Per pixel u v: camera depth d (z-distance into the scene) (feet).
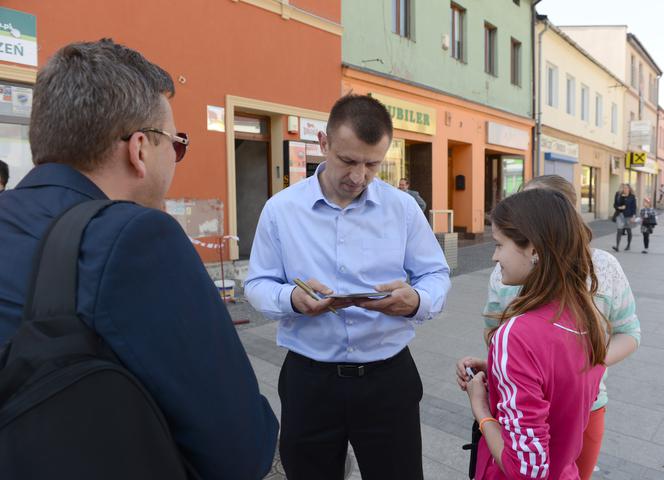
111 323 2.32
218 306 2.79
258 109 25.36
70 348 2.23
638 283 26.84
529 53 53.88
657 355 15.05
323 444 5.71
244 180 28.55
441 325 18.42
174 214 21.20
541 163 57.72
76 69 2.84
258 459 2.79
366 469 5.78
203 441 2.55
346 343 5.54
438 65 39.47
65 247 2.41
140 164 3.03
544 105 58.29
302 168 27.78
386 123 5.32
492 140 46.93
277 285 5.67
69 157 2.89
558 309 4.45
